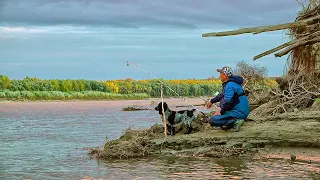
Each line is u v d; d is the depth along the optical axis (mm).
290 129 12617
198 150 12305
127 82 83375
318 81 16266
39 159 12180
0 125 23031
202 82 81438
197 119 14602
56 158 12320
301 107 15445
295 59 17094
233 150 11953
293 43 12656
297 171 9859
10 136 17812
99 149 13430
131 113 33594
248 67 21422
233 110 13008
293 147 11938
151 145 12898
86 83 76812
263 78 21391
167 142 12812
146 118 27734
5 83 64938
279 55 12656
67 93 70438
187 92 76500
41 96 65562
